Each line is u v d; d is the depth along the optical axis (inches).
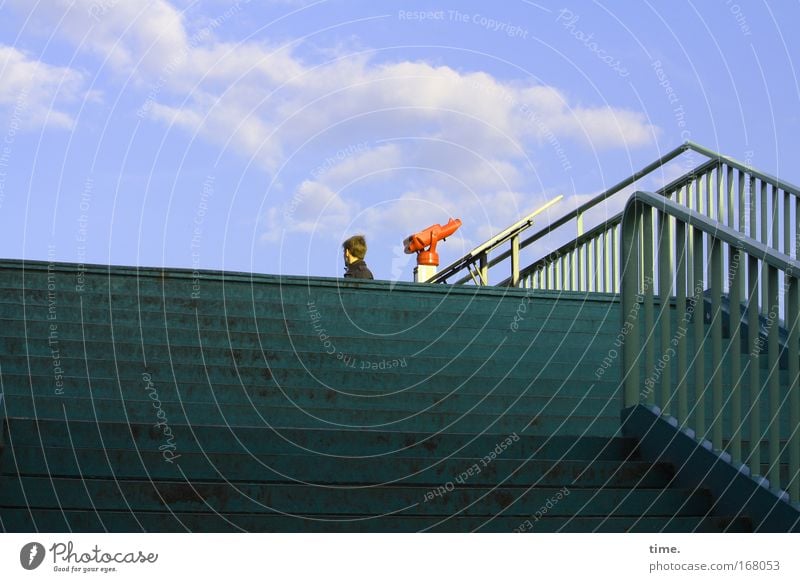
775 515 167.9
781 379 250.1
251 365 247.0
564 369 264.2
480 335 280.7
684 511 179.2
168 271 275.4
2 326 243.4
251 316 271.7
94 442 176.2
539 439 193.2
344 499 166.6
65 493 158.1
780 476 184.2
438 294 291.0
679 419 193.8
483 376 252.1
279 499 164.2
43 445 174.6
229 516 159.5
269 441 181.9
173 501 160.7
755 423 175.0
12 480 157.0
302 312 277.7
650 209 210.8
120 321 260.1
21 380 218.1
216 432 180.5
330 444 183.8
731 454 180.1
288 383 234.4
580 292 296.0
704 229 189.5
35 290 261.6
